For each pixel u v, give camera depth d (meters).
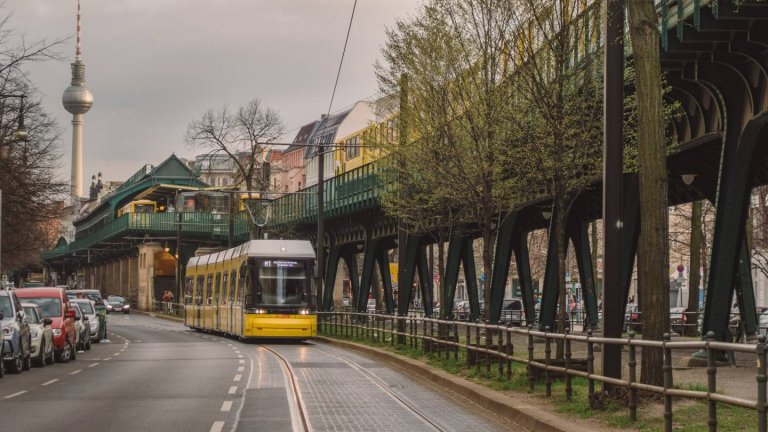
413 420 18.69
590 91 25.77
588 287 47.41
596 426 15.65
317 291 60.66
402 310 44.94
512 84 28.05
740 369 12.34
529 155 26.61
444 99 32.19
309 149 163.12
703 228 58.84
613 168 18.41
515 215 46.88
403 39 33.22
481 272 109.62
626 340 15.85
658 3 26.08
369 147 41.31
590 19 25.33
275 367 33.75
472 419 18.84
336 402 22.09
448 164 33.06
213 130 89.06
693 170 34.41
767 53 24.28
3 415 19.56
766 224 58.03
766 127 26.22
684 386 15.49
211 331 67.06
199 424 18.06
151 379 28.92
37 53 42.34
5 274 83.94
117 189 163.50
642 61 17.81
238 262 55.09
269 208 85.44
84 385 26.92
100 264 176.38
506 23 29.38
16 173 49.50
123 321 100.00
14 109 48.62
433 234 53.31
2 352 29.75
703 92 28.27
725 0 23.23
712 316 26.03
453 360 30.84
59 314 38.44
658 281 17.69
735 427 14.31
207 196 118.19
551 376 21.34
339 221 70.00
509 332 23.44
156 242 131.62
